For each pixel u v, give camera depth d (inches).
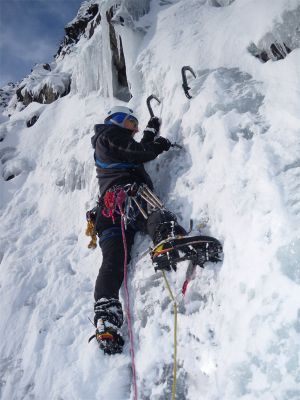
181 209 108.7
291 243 74.4
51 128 226.5
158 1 182.9
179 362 82.0
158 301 96.2
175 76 141.6
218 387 71.4
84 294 120.1
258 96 116.0
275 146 96.3
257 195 89.0
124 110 126.6
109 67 183.3
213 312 82.7
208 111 118.5
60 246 146.7
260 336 69.5
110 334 93.0
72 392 90.7
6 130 249.6
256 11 131.1
